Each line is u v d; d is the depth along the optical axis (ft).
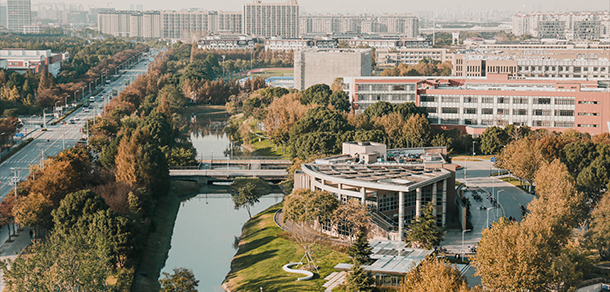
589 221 645.10
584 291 524.52
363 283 527.81
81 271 476.95
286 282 574.15
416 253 609.42
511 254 502.79
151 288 598.75
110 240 586.04
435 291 417.28
